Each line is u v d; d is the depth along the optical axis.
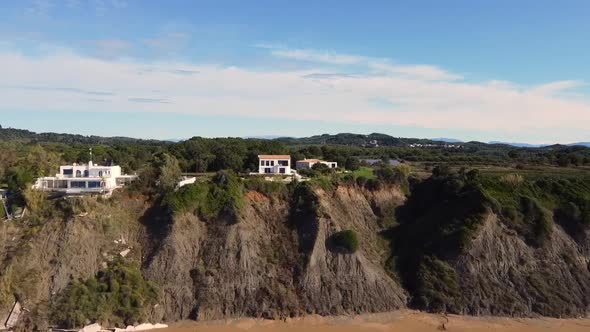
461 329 55.16
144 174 68.75
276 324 54.81
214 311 55.25
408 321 56.78
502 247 63.94
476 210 66.62
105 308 51.94
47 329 49.66
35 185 65.69
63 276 54.00
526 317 57.94
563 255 64.44
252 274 59.00
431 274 61.69
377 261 65.31
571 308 58.81
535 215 67.69
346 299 58.47
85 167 70.38
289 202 69.19
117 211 63.19
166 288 56.31
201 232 62.84
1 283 50.72
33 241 55.81
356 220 70.69
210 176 80.81
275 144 112.12
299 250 62.62
